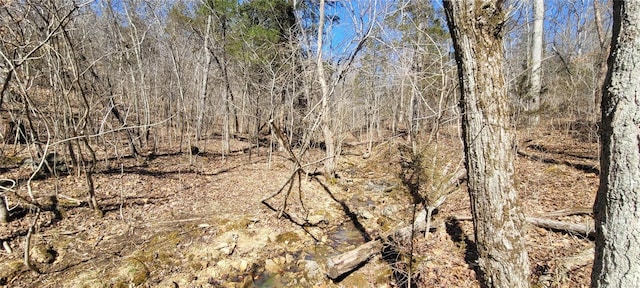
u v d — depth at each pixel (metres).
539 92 10.51
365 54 8.62
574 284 3.60
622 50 1.51
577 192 6.72
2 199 4.92
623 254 1.55
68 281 4.09
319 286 4.59
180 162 10.77
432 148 4.02
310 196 8.42
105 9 11.16
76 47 6.73
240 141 16.42
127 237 5.38
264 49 11.61
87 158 9.10
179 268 4.77
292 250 5.64
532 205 6.28
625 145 1.51
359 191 9.02
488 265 2.29
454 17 2.12
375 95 14.16
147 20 12.80
